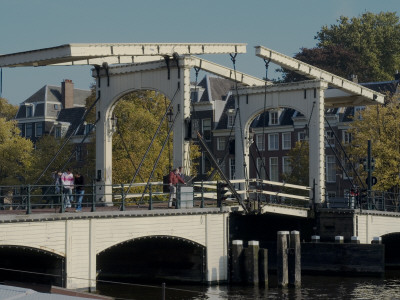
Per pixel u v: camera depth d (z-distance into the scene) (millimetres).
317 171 70875
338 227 69812
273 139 133500
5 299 23938
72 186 48969
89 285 49406
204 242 57469
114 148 90750
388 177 101875
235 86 73625
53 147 114688
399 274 71250
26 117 157125
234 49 63844
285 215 70812
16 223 45094
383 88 132375
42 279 49812
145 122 90000
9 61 57188
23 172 122500
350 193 74375
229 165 132750
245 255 58562
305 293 56500
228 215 59656
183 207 56562
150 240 60406
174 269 59625
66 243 48000
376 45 167125
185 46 60125
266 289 57656
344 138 128875
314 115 70688
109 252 62625
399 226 76438
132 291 55250
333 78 73188
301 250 66750
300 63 69375
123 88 62469
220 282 58625
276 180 132625
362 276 64812
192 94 139000
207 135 136875
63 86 157875
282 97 72250
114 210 52812
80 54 54188
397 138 103438
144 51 57562
